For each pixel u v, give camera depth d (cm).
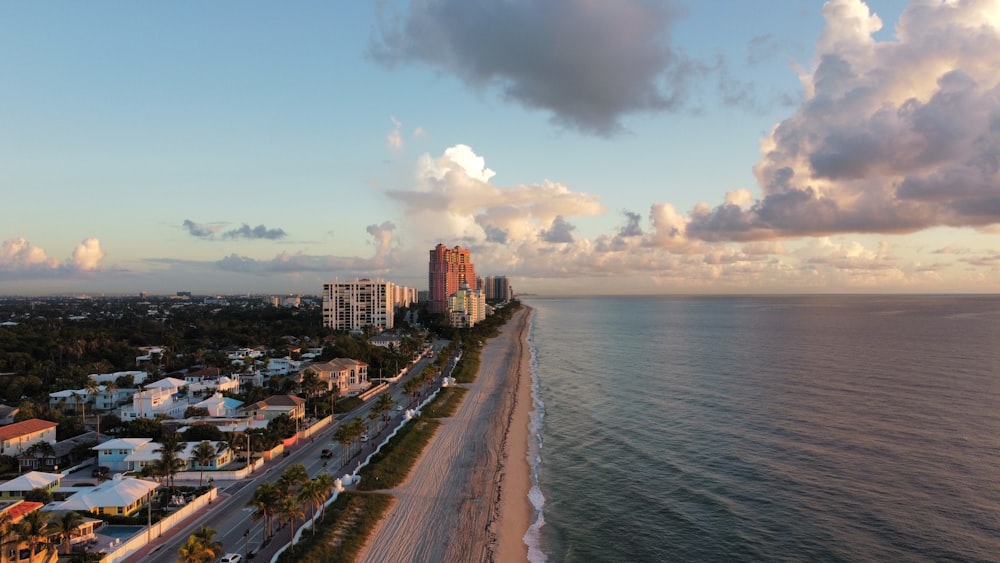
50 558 6181
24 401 13675
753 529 7275
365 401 16225
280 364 19850
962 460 9438
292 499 6706
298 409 13012
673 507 8044
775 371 18662
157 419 11894
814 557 6562
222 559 6306
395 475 9400
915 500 7931
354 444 11369
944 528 7112
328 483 7188
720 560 6588
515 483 9169
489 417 13625
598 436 11719
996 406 13150
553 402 15212
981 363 19638
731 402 14138
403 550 6962
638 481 9081
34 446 9962
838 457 9725
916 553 6556
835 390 15225
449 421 13250
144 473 8456
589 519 7781
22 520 6153
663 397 15150
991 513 7481
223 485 9038
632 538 7194
